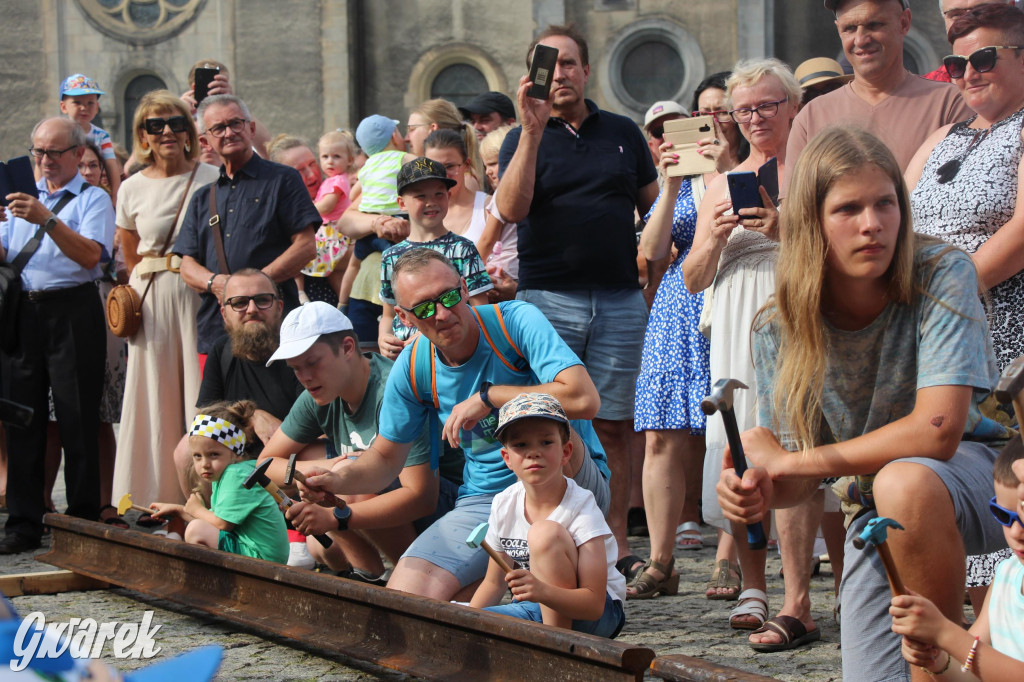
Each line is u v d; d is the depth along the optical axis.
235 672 4.07
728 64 26.81
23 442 6.83
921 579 2.84
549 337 4.25
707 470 4.86
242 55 27.20
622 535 5.71
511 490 4.04
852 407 3.07
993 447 3.17
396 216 7.08
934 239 2.98
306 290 8.60
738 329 4.84
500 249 6.51
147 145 7.17
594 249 5.70
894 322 2.94
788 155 5.09
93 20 27.42
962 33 4.27
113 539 5.43
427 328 4.25
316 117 27.05
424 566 4.20
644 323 5.85
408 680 3.92
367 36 27.86
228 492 5.17
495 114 8.94
